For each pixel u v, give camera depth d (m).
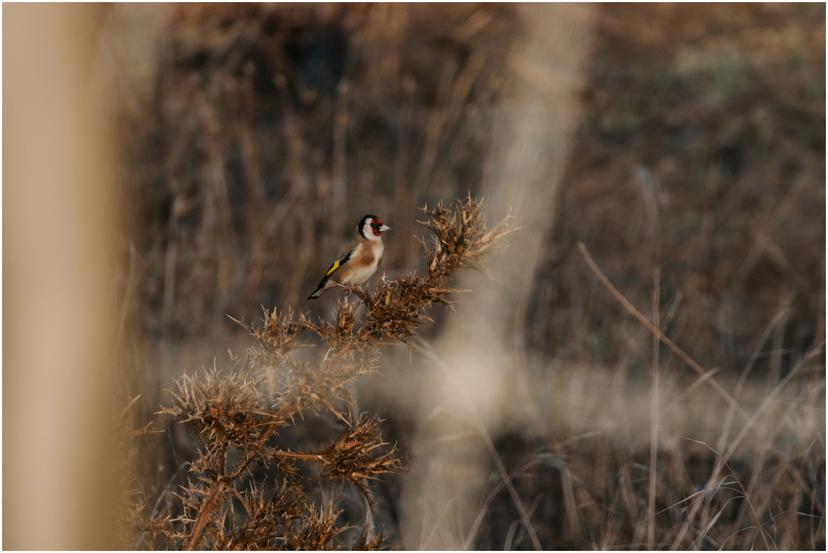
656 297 12.07
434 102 22.39
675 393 11.97
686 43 28.38
